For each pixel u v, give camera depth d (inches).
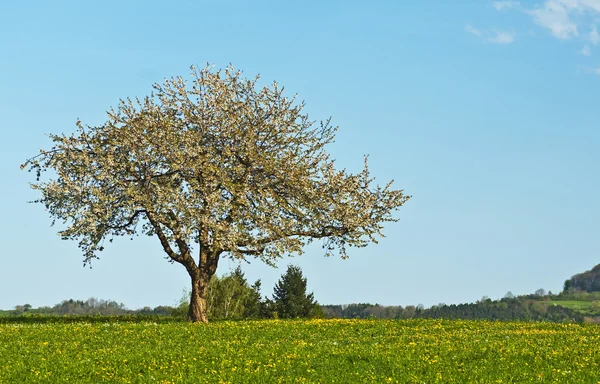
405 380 808.3
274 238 1438.2
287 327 1239.5
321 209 1491.1
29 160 1432.1
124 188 1403.8
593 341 1068.5
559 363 885.2
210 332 1170.0
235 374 849.5
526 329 1267.2
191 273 1465.3
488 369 856.3
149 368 887.7
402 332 1196.5
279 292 3380.9
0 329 1199.6
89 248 1455.5
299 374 850.8
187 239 1393.9
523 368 860.6
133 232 1480.1
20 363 908.6
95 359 937.5
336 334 1170.6
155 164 1454.2
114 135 1456.7
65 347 1021.8
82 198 1401.3
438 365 874.1
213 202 1386.6
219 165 1471.5
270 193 1445.6
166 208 1387.8
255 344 1041.5
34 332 1159.0
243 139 1475.1
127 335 1136.8
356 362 898.1
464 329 1244.5
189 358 939.3
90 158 1407.5
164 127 1446.9
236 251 1413.6
